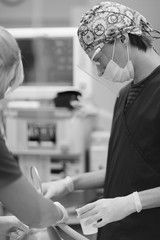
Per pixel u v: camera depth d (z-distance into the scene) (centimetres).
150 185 151
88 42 156
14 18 417
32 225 125
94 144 338
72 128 313
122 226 156
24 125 316
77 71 353
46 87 358
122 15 153
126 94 166
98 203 147
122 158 157
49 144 317
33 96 356
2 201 121
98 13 155
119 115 166
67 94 327
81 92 354
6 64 118
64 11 405
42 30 352
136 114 156
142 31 154
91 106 357
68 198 290
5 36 119
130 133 155
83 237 147
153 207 148
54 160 328
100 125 385
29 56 354
